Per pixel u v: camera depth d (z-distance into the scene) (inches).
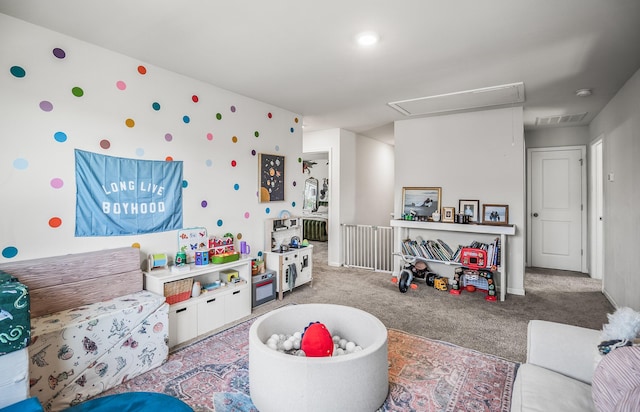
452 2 74.5
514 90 135.0
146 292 100.0
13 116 82.1
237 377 86.9
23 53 83.1
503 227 150.6
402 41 93.7
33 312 79.9
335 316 93.7
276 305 143.7
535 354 63.3
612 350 50.1
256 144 152.0
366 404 70.2
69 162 91.7
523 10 77.7
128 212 104.5
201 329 113.0
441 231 181.2
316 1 74.5
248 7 76.9
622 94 130.1
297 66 112.1
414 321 125.9
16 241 83.1
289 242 168.7
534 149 220.1
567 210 211.5
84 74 94.1
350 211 234.8
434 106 160.6
